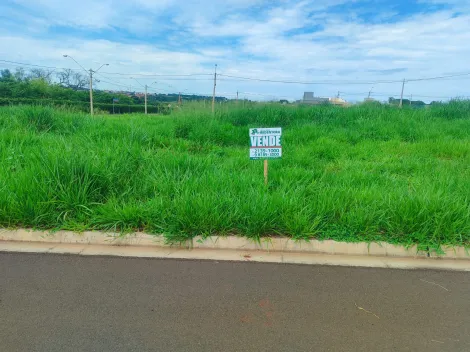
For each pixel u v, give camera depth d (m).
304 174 5.83
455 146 8.61
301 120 13.05
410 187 5.39
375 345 2.62
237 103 15.15
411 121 11.87
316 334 2.73
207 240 4.21
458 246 4.07
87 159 5.11
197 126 10.36
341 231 4.22
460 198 4.67
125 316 2.91
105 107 51.50
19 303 3.06
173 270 3.67
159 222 4.36
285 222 4.21
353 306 3.09
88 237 4.31
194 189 4.91
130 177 5.28
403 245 4.09
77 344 2.59
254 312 2.98
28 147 6.56
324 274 3.65
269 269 3.73
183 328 2.77
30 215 4.39
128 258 3.94
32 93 41.06
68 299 3.13
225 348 2.57
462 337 2.73
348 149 8.53
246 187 5.06
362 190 5.03
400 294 3.30
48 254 4.01
